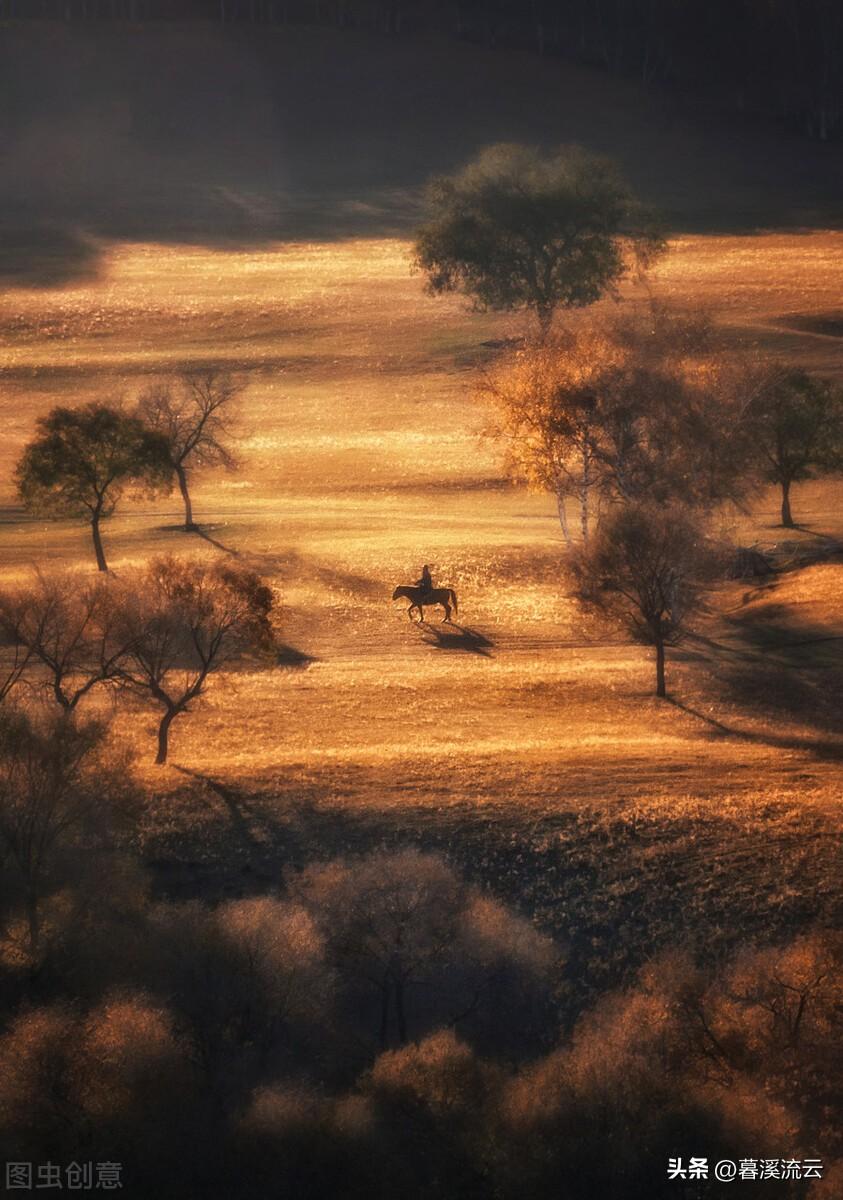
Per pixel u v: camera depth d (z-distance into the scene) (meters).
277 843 102.88
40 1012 73.50
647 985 79.00
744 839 101.44
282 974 78.88
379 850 99.88
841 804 108.12
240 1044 77.06
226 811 108.00
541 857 100.75
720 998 75.31
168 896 95.88
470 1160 66.06
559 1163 64.88
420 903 84.19
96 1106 68.38
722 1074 71.69
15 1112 68.06
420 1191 65.19
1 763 91.00
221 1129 68.50
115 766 99.81
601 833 103.75
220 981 78.56
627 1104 67.12
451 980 84.19
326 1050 79.00
